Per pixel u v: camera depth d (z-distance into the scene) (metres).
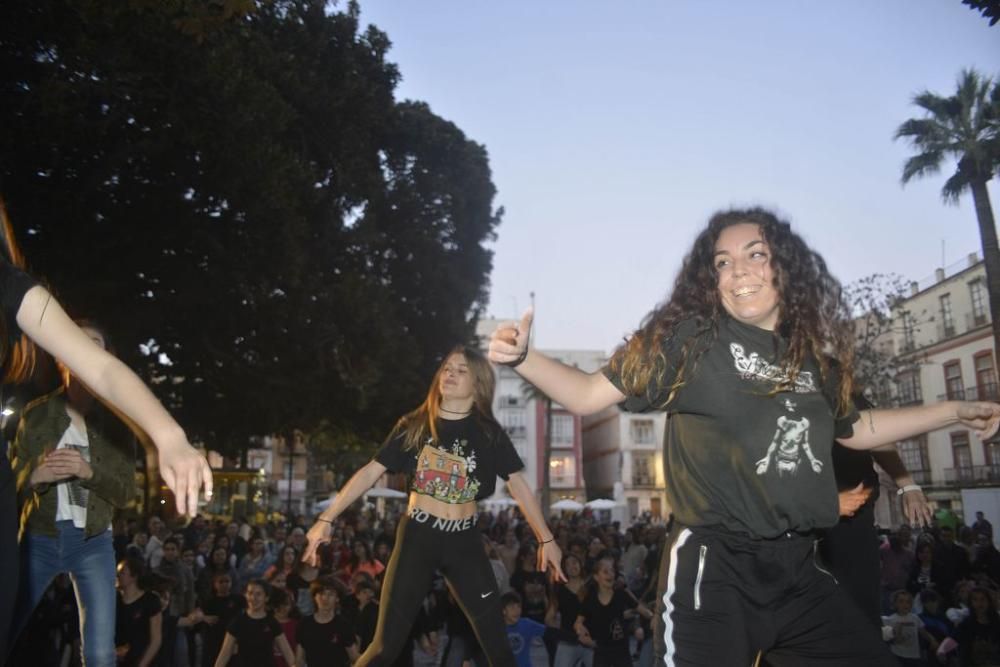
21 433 3.07
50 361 3.15
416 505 4.21
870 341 32.25
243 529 21.39
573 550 12.84
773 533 2.37
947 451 40.47
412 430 4.34
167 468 1.60
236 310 19.20
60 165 14.29
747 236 2.66
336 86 21.34
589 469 84.69
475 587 4.16
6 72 13.12
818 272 2.71
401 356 22.98
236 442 23.34
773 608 2.36
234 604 9.14
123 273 17.27
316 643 7.73
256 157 16.11
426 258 26.27
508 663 4.16
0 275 1.76
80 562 3.22
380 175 23.88
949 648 8.95
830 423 2.50
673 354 2.54
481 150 29.27
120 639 7.40
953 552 12.08
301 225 17.98
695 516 2.45
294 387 20.59
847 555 3.68
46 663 7.45
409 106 27.59
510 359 2.41
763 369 2.49
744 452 2.42
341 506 4.37
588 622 8.70
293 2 20.61
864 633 2.38
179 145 15.65
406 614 4.05
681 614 2.36
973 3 7.27
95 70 13.38
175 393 21.66
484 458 4.31
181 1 8.14
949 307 40.69
